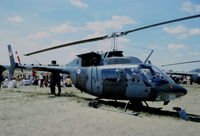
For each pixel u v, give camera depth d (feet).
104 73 31.99
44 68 45.37
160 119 24.36
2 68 54.85
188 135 17.99
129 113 26.32
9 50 53.83
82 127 19.38
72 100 37.32
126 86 28.63
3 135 16.30
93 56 35.14
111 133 17.78
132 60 29.68
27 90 54.80
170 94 25.18
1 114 23.67
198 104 40.04
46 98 38.91
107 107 30.76
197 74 111.04
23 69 50.52
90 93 35.60
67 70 41.11
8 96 40.11
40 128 18.63
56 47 33.12
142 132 18.48
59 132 17.57
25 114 24.21
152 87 25.77
